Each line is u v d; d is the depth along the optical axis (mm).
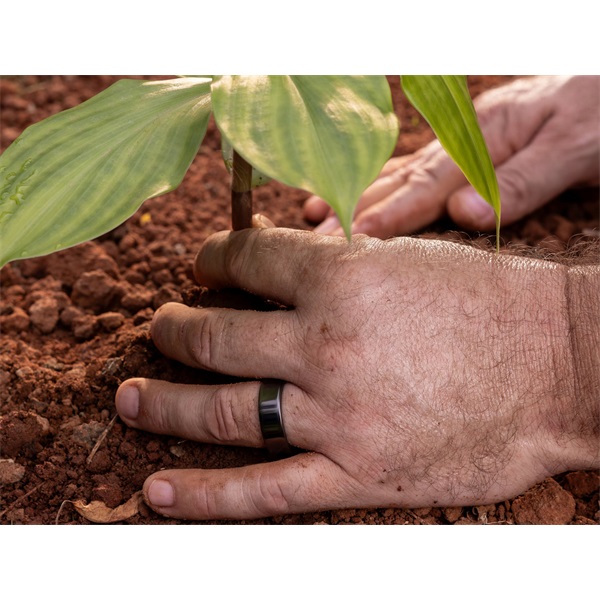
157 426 414
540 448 403
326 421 393
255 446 405
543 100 541
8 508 408
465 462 395
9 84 624
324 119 330
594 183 556
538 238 540
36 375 442
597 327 402
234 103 333
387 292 396
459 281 404
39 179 354
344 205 317
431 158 542
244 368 401
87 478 416
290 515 406
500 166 545
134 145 364
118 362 442
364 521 405
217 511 395
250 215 427
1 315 488
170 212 550
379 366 391
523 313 405
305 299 398
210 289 447
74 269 508
